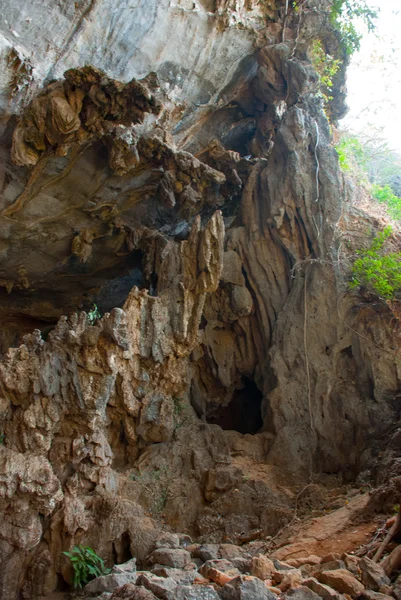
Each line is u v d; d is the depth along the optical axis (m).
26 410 8.80
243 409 13.61
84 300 15.44
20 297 14.73
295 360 11.64
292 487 10.27
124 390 10.37
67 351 9.34
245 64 13.87
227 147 15.68
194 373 12.74
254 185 13.22
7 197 11.41
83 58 10.85
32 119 9.91
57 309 15.30
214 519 9.62
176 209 13.50
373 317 11.33
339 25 13.87
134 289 10.65
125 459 10.95
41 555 8.18
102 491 9.16
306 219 12.22
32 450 8.73
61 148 10.05
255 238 12.88
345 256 12.02
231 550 8.23
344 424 10.88
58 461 9.08
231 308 12.63
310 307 11.79
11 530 8.02
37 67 10.21
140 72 11.97
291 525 9.15
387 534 6.95
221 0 12.19
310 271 12.03
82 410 9.15
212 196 13.26
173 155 11.74
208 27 12.30
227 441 11.19
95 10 10.29
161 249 12.97
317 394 11.18
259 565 6.60
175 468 10.63
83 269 14.29
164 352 10.65
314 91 13.34
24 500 8.12
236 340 13.01
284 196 12.34
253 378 12.95
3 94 10.04
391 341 11.07
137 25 11.11
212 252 11.05
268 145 14.55
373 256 11.81
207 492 10.12
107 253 14.05
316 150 12.45
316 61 13.77
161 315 10.79
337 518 8.58
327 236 12.00
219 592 5.74
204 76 13.18
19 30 9.77
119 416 10.68
